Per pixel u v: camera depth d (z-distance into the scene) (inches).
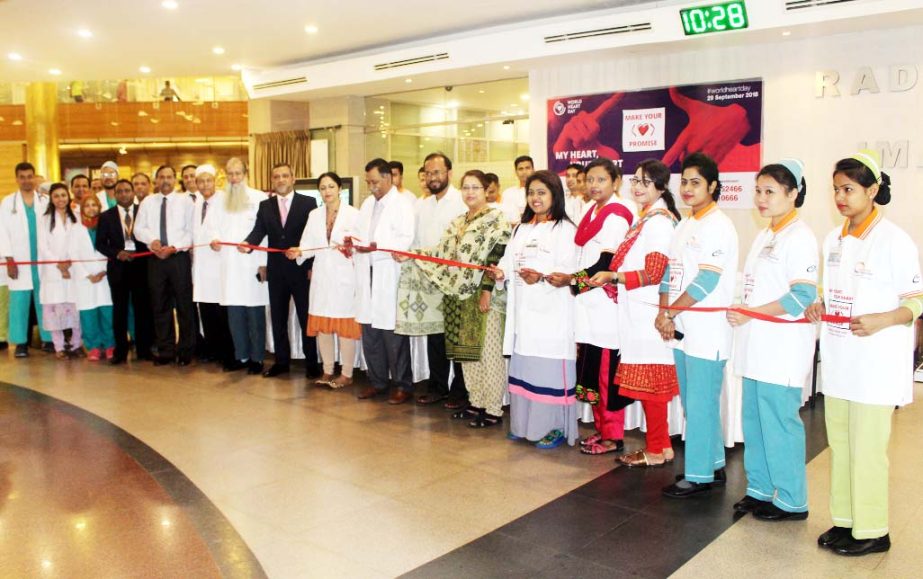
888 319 103.0
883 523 111.7
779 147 273.7
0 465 152.9
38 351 283.0
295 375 238.4
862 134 256.4
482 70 331.3
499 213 177.8
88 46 335.6
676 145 296.5
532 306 161.6
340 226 213.6
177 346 271.0
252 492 138.2
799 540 117.3
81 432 175.6
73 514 128.0
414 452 161.8
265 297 240.4
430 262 181.0
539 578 104.3
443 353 203.6
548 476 147.0
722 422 163.5
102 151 587.2
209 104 573.3
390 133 413.4
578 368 163.2
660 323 134.8
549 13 293.9
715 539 117.4
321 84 376.2
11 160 587.5
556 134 328.2
